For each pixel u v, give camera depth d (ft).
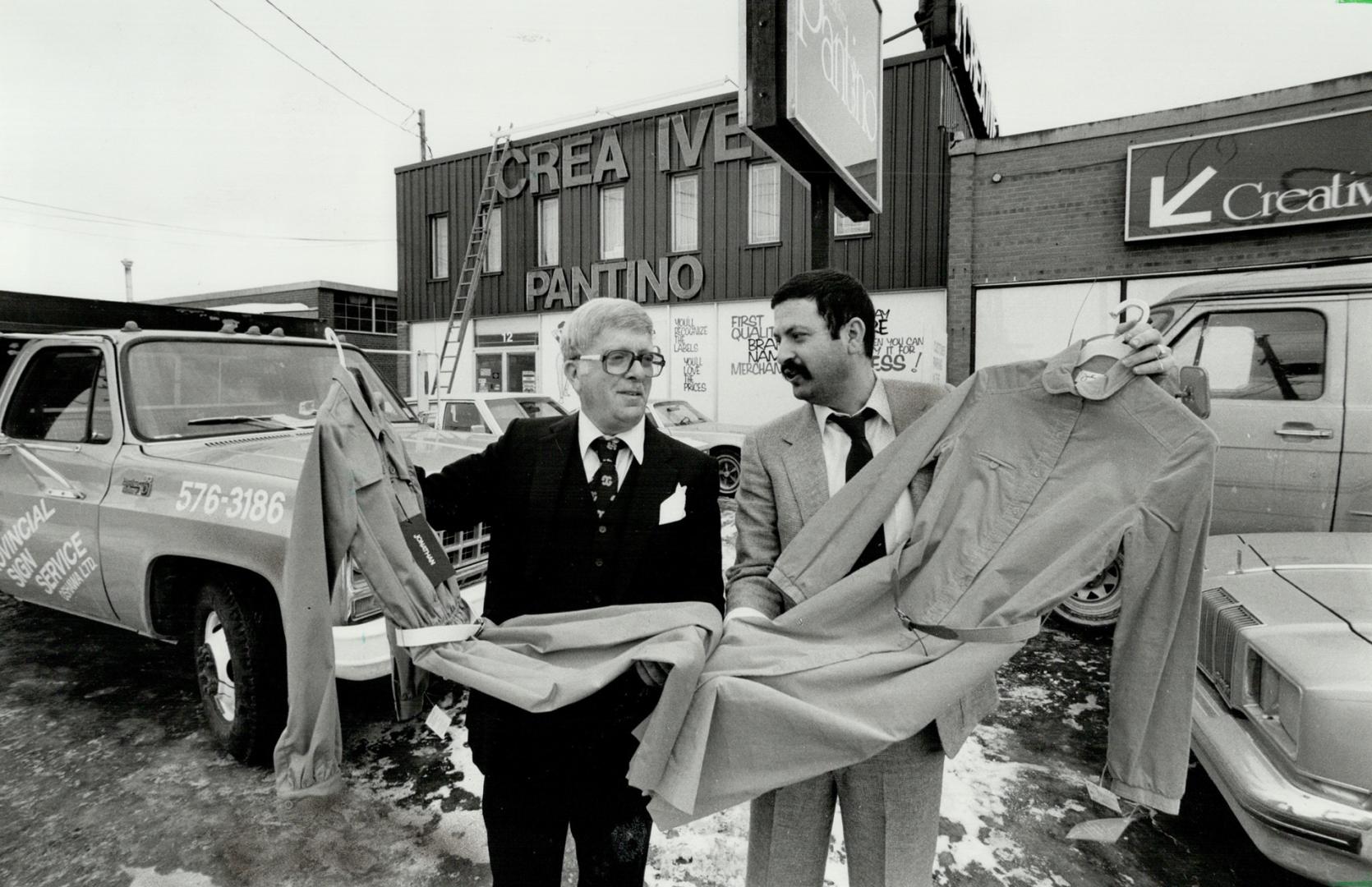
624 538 5.18
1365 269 12.24
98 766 9.67
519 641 5.18
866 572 4.81
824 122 8.48
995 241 29.68
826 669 4.66
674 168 41.52
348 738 10.48
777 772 4.55
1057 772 9.48
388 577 5.09
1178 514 4.34
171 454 10.55
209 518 9.25
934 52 33.17
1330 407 12.14
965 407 4.98
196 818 8.50
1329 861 5.95
